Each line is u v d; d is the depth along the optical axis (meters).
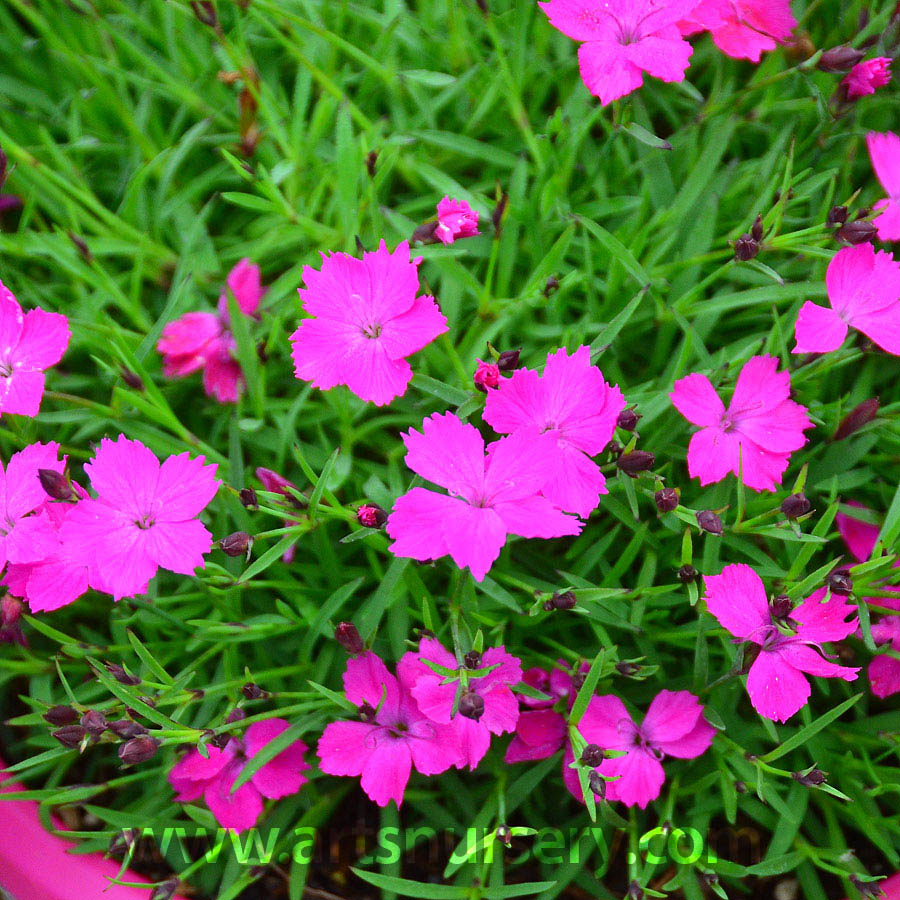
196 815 0.26
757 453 0.26
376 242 0.27
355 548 0.27
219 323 0.27
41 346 0.25
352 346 0.25
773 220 0.26
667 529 0.27
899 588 0.26
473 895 0.25
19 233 0.27
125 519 0.24
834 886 0.27
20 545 0.25
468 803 0.27
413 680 0.25
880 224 0.27
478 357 0.27
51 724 0.25
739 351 0.27
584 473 0.25
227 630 0.26
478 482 0.24
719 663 0.27
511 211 0.27
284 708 0.25
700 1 0.26
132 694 0.25
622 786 0.25
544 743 0.26
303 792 0.27
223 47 0.27
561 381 0.25
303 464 0.25
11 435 0.26
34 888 0.25
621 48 0.26
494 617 0.27
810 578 0.24
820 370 0.26
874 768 0.26
